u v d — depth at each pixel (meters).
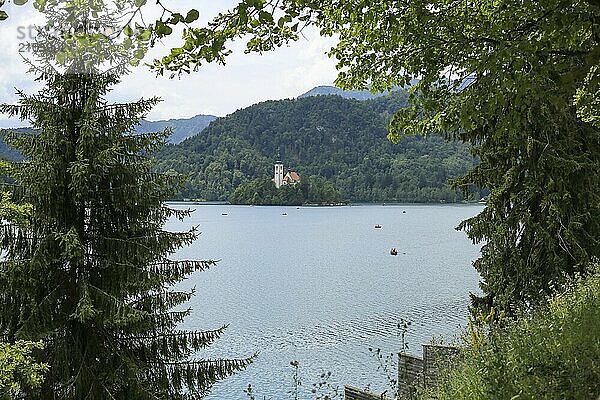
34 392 10.10
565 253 15.04
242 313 40.47
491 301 16.00
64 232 10.64
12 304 10.77
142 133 11.76
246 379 25.81
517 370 6.08
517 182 15.44
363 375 25.75
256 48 5.25
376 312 39.62
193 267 11.94
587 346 6.22
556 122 14.55
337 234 103.62
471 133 15.71
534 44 5.04
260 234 103.31
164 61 4.62
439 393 8.13
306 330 34.88
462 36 5.66
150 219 11.69
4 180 10.73
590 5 4.58
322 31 6.97
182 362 12.33
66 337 10.84
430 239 95.69
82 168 10.50
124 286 11.16
